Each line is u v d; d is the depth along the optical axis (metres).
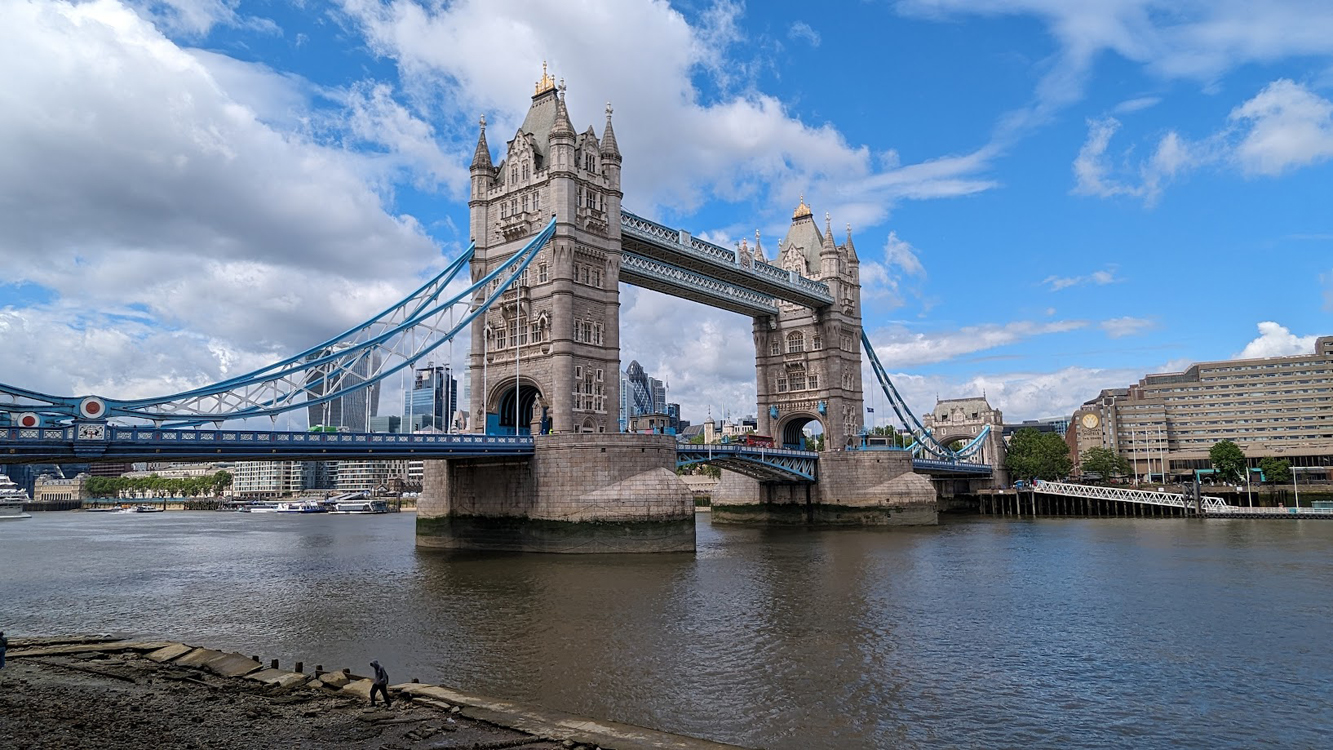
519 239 86.38
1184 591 52.53
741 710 28.41
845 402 124.75
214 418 61.75
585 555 71.88
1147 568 63.66
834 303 123.62
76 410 53.94
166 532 127.69
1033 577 58.62
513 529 76.75
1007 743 25.70
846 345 126.94
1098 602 48.56
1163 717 28.19
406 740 22.48
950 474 151.12
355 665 34.22
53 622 44.38
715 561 67.81
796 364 126.88
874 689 30.89
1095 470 190.00
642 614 44.41
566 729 23.44
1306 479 178.25
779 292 116.00
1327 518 121.06
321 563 71.19
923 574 60.03
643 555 71.88
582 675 32.53
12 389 51.28
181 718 24.53
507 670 33.25
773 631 40.28
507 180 89.06
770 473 112.31
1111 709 28.97
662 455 77.88
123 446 52.97
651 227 95.81
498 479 78.50
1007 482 175.75
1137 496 135.50
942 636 39.47
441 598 49.69
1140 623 42.69
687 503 75.75
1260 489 152.00
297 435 60.06
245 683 28.62
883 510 113.81
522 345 85.88
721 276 107.75
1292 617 44.41
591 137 89.38
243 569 67.69
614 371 87.00
